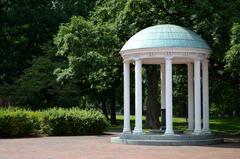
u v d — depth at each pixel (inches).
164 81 1158.3
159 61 1141.1
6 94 1843.0
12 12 2005.4
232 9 1227.9
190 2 1302.9
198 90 1039.6
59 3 2135.8
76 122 1343.5
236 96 1951.3
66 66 1728.6
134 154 776.9
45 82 1782.7
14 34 2043.6
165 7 1325.0
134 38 1069.1
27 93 1818.4
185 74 1642.5
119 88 2021.4
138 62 1043.9
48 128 1322.6
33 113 1307.8
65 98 1865.2
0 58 1968.5
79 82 1823.3
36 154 780.0
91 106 2422.5
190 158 713.6
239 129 1669.5
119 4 1417.3
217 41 1203.9
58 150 852.0
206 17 1245.1
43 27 2016.5
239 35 1051.3
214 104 2529.5
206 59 1109.1
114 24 1392.7
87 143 1016.9
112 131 1552.7
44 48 1856.5
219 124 2036.2
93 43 1352.1
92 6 2092.8
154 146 936.9
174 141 963.3
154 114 1609.3
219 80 1541.6
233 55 1017.5
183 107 2834.6
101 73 1461.6
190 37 1040.2
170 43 1013.8
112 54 1396.4
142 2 1307.8
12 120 1237.7
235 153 792.9
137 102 1042.1
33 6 2095.2
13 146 940.0
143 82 1940.2
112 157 730.2
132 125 1964.8
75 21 1387.8
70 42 1343.5
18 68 1991.9
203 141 976.9
